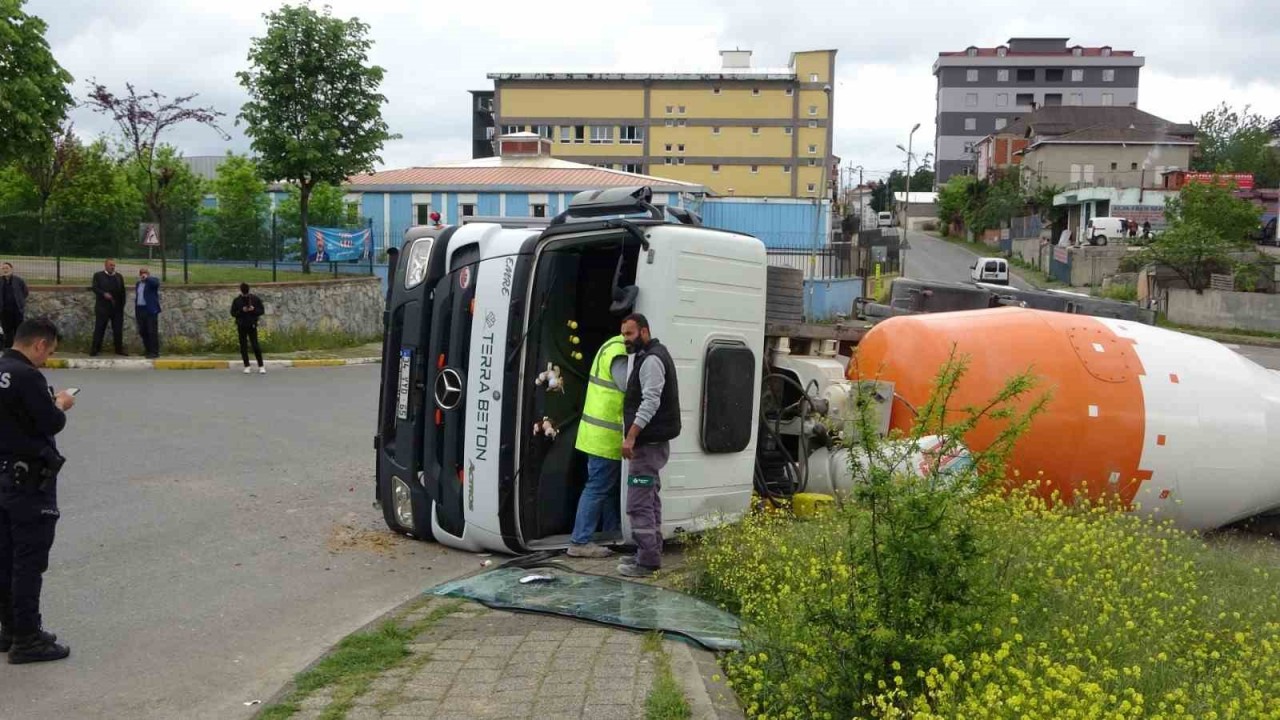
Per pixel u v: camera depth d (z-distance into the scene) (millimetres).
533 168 39219
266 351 23250
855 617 4590
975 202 90688
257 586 7348
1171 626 5516
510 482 7840
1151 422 9227
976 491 4738
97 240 24922
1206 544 9336
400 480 8516
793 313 9891
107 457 11680
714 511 8070
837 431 9023
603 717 4781
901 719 4309
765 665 4988
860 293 39594
